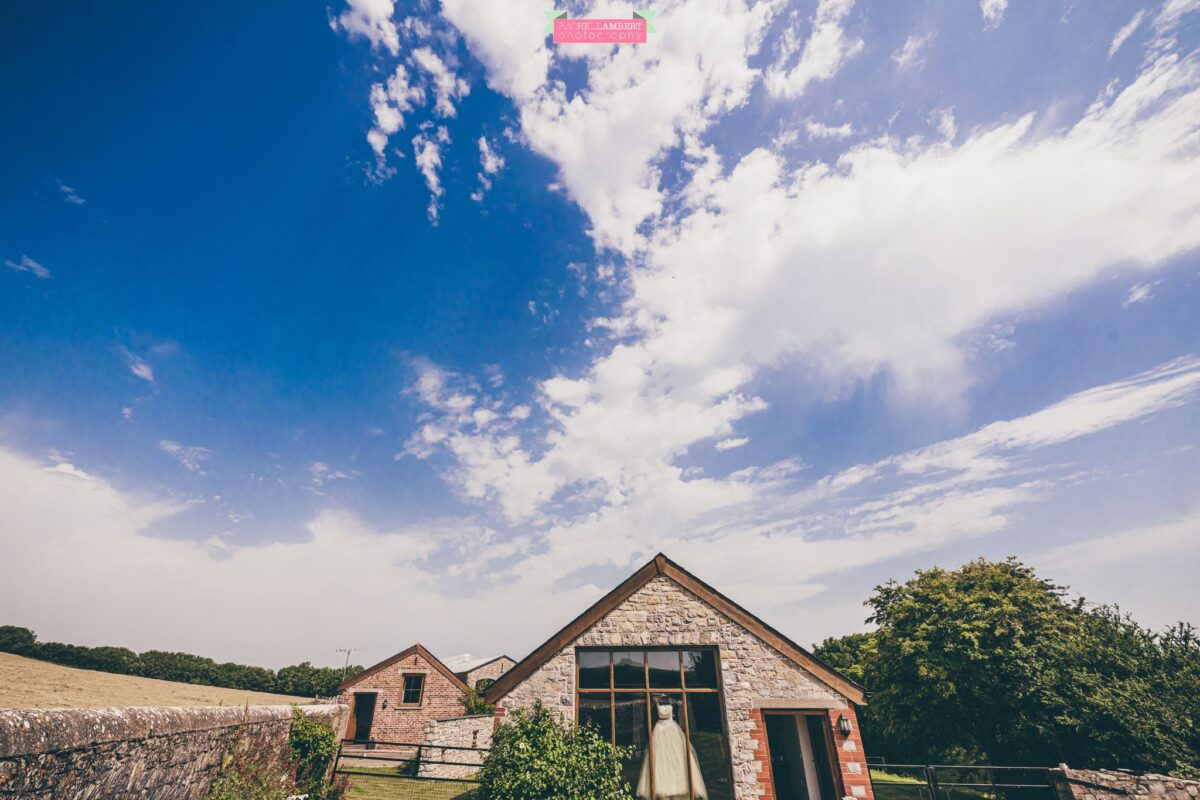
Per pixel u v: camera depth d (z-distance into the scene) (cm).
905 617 2373
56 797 578
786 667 1273
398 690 2631
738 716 1230
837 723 1210
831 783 1234
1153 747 1327
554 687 1298
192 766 859
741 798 1159
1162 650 1527
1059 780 1121
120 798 688
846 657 4059
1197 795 1048
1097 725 1494
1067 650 1678
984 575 2344
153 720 750
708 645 1316
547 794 1094
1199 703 1312
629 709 1281
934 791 1133
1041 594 2158
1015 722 1838
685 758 1223
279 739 1177
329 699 2625
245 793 970
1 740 504
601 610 1362
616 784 1156
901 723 2228
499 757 1159
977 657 1980
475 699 2633
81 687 3653
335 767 1347
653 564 1409
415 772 1911
